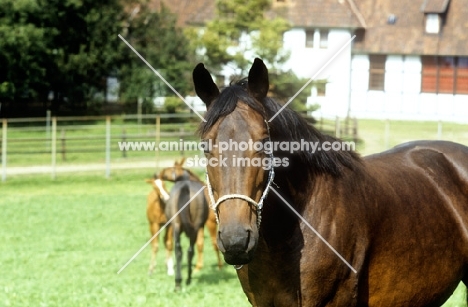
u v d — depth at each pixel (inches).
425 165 244.5
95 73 2015.3
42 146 1515.7
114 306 386.3
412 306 225.9
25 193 1109.1
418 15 2353.6
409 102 2311.8
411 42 2309.3
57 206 985.5
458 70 2289.6
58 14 1939.0
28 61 1862.7
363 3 2409.0
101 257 653.3
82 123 1898.4
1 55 1836.9
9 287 486.0
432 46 2294.5
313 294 197.3
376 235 211.3
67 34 1990.7
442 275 230.8
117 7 2020.2
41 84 1932.8
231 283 516.7
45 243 725.9
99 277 549.0
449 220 236.1
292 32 2301.9
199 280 536.7
